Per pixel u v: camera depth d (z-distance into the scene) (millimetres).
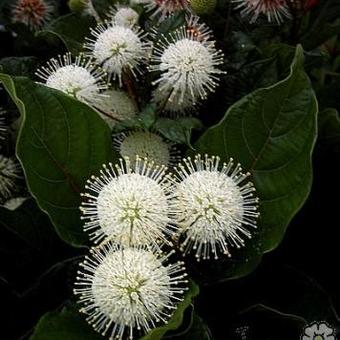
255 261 267
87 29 375
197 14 334
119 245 260
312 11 390
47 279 290
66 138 278
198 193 262
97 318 261
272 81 319
